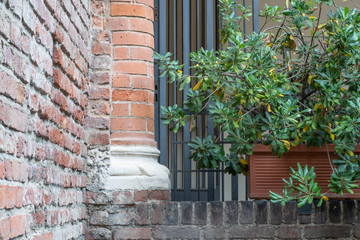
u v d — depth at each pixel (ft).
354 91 11.05
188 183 13.41
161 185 11.93
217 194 17.78
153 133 12.44
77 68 10.70
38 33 7.78
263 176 11.95
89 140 11.82
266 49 11.89
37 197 7.92
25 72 7.21
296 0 11.78
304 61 12.00
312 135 11.63
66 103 9.80
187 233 11.57
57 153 9.19
